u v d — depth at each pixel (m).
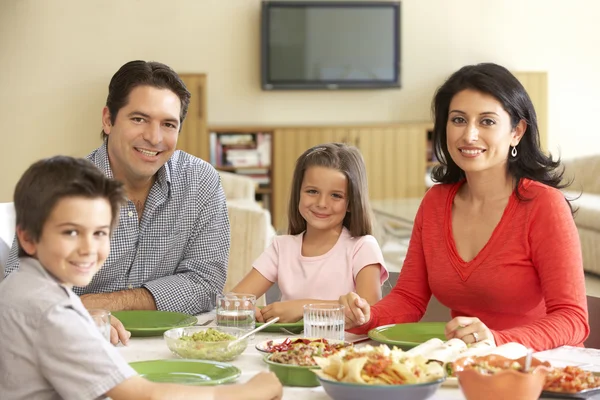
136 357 1.85
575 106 10.16
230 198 7.43
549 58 10.07
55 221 1.45
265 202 9.55
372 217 2.54
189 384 1.56
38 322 1.42
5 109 9.05
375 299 2.42
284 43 9.50
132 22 9.26
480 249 2.21
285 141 9.41
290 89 9.55
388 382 1.41
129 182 2.45
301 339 1.81
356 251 2.49
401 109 9.94
